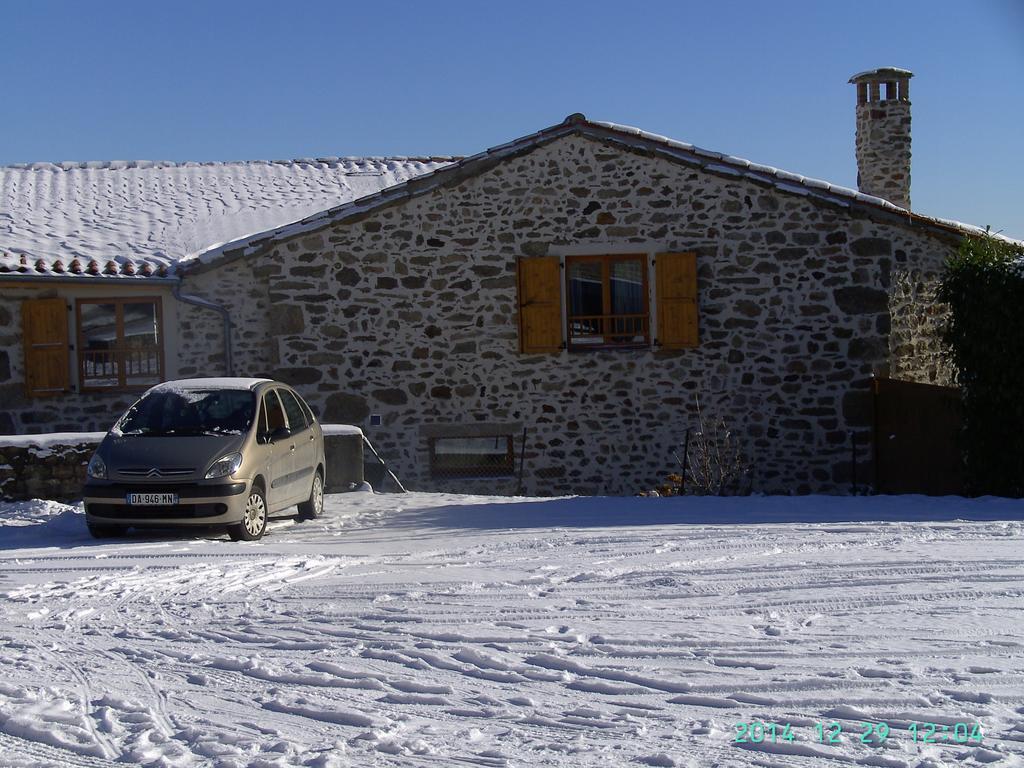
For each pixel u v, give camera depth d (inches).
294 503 458.6
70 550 378.6
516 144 626.2
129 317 640.4
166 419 439.8
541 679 208.1
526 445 629.9
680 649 223.6
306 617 265.9
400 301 632.4
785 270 624.4
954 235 621.6
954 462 550.6
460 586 293.9
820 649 219.8
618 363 628.1
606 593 278.7
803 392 624.1
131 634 253.9
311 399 631.2
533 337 627.8
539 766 164.7
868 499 474.6
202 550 376.2
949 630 231.5
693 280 622.2
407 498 543.2
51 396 631.8
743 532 372.2
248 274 641.0
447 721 186.2
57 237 675.4
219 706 197.6
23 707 197.5
